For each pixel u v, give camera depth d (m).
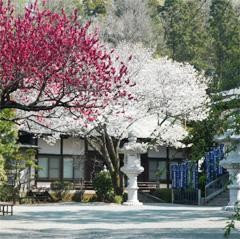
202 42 68.50
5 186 35.00
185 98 34.88
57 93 20.00
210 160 32.97
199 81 36.84
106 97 20.55
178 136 35.53
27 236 15.48
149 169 44.59
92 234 16.09
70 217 22.98
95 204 33.94
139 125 41.66
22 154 35.91
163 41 78.31
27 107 19.03
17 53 18.66
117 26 78.56
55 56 18.88
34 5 20.89
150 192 41.41
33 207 30.45
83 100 20.16
